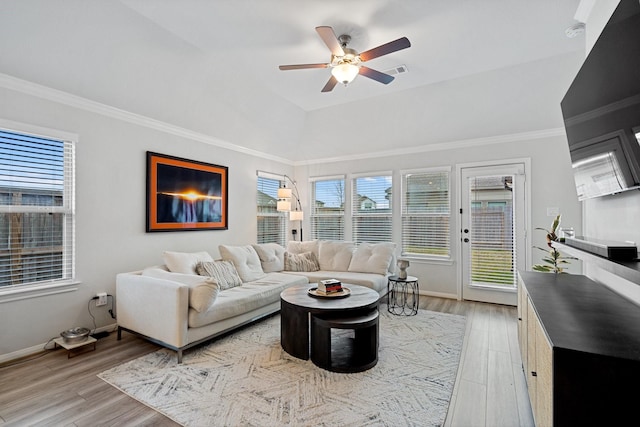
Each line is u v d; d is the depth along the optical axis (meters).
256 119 4.71
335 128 5.29
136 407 1.96
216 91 3.91
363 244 4.82
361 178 5.69
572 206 3.97
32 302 2.79
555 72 3.44
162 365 2.53
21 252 2.77
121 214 3.45
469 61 3.42
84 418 1.86
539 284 2.21
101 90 3.12
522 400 2.05
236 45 3.16
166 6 2.56
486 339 3.09
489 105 4.04
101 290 3.27
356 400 2.04
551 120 3.96
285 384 2.24
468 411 1.94
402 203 5.22
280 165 6.00
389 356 2.70
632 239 1.72
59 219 3.00
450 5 2.53
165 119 3.83
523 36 2.95
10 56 2.50
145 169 3.69
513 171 4.32
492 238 4.47
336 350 2.76
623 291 1.86
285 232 6.18
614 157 1.55
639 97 1.25
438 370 2.46
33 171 2.82
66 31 2.54
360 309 2.62
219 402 2.01
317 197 6.19
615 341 1.14
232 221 4.93
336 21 2.74
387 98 4.45
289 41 3.08
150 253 3.74
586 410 1.04
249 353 2.76
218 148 4.70
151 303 2.75
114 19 2.62
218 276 3.48
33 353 2.76
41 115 2.82
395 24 2.77
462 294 4.68
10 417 1.87
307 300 2.78
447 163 4.83
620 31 1.34
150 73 3.26
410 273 5.09
